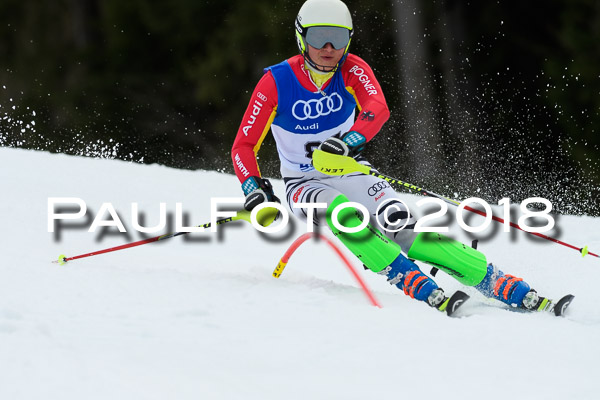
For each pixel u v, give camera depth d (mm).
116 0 82000
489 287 14008
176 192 28375
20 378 8305
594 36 59156
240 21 72250
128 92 80188
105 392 8102
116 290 13359
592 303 14547
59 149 81312
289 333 11281
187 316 12031
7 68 90438
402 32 64812
